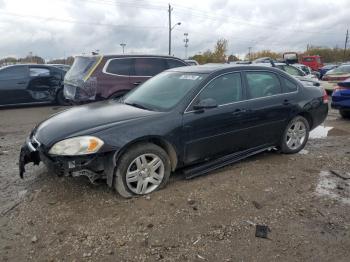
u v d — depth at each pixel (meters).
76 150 3.72
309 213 3.76
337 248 3.16
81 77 8.78
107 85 8.67
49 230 3.46
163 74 5.44
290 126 5.66
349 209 3.86
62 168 3.79
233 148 4.96
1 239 3.34
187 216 3.67
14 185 4.57
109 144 3.82
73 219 3.64
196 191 4.23
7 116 10.38
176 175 4.73
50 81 12.23
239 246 3.19
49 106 12.47
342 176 4.74
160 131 4.14
